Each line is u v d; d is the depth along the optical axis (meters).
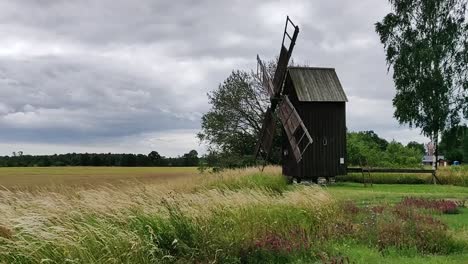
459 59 43.44
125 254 9.79
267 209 14.91
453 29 43.62
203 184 27.53
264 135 38.53
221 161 48.75
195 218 12.63
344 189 30.89
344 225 14.29
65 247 9.47
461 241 12.98
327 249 11.74
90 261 9.30
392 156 60.91
